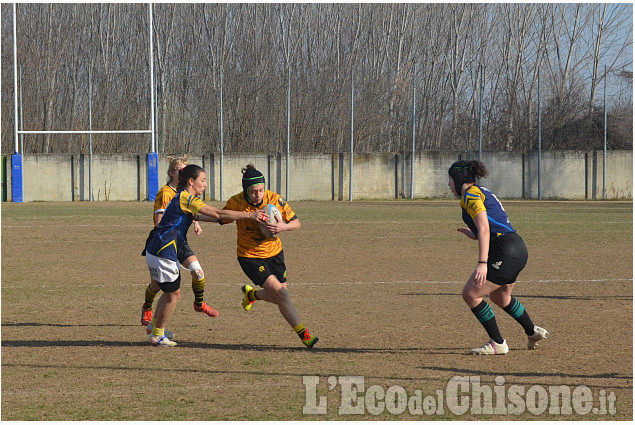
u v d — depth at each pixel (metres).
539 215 48.97
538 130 70.81
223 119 76.44
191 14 85.94
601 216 48.00
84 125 76.44
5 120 76.38
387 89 77.12
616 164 71.81
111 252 28.70
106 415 9.21
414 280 21.34
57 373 11.23
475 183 12.48
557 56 90.44
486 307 12.20
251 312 16.44
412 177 72.00
